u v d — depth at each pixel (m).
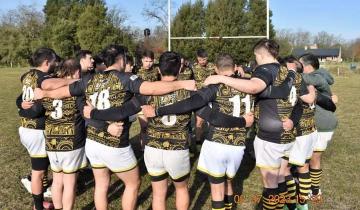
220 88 4.06
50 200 5.30
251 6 27.69
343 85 26.55
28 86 4.54
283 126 4.14
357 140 9.51
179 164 4.07
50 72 4.69
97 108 3.93
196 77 7.85
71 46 43.97
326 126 5.29
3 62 58.47
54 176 4.53
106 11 43.44
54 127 4.30
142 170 6.89
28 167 7.10
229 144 4.16
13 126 11.04
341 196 5.86
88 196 5.77
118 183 6.25
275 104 4.11
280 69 4.09
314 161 5.49
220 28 26.48
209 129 4.27
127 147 4.07
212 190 4.34
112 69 4.00
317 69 5.27
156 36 40.22
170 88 3.77
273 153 4.22
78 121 4.32
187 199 4.30
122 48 4.10
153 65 6.86
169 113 3.93
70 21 45.28
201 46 26.89
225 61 4.36
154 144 4.06
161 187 4.23
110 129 3.92
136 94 3.94
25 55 57.84
